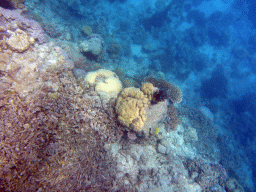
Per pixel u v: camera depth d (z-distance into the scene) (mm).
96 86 1962
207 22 6348
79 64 2523
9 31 1648
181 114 3088
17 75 1534
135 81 2826
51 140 1382
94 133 1576
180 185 1876
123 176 1652
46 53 1868
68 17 3424
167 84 2453
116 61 3498
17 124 1354
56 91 1613
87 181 1385
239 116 5035
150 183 1739
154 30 5023
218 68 5449
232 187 2434
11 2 2352
